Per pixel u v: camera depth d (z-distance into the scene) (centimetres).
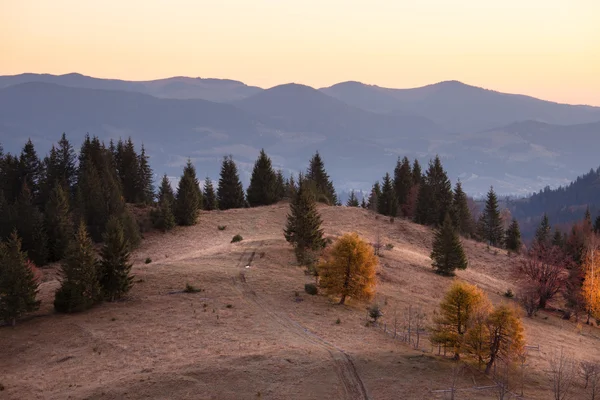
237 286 6681
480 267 10619
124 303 6047
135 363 4512
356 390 4134
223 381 4150
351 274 6431
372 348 5000
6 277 5441
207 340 5003
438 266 9138
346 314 6106
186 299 6150
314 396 4016
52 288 6731
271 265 7781
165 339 5019
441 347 5300
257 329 5338
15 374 4403
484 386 4350
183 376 4181
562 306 8931
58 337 5125
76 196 11275
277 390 4069
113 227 6234
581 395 4444
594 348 6338
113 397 3906
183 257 8431
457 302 4888
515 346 4588
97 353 4744
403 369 4528
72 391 4034
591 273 8344
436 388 4225
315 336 5244
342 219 12112
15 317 5488
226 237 10312
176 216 11231
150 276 6962
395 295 7344
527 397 4247
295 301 6319
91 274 5900
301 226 8294
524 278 8938
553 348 5947
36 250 8912
